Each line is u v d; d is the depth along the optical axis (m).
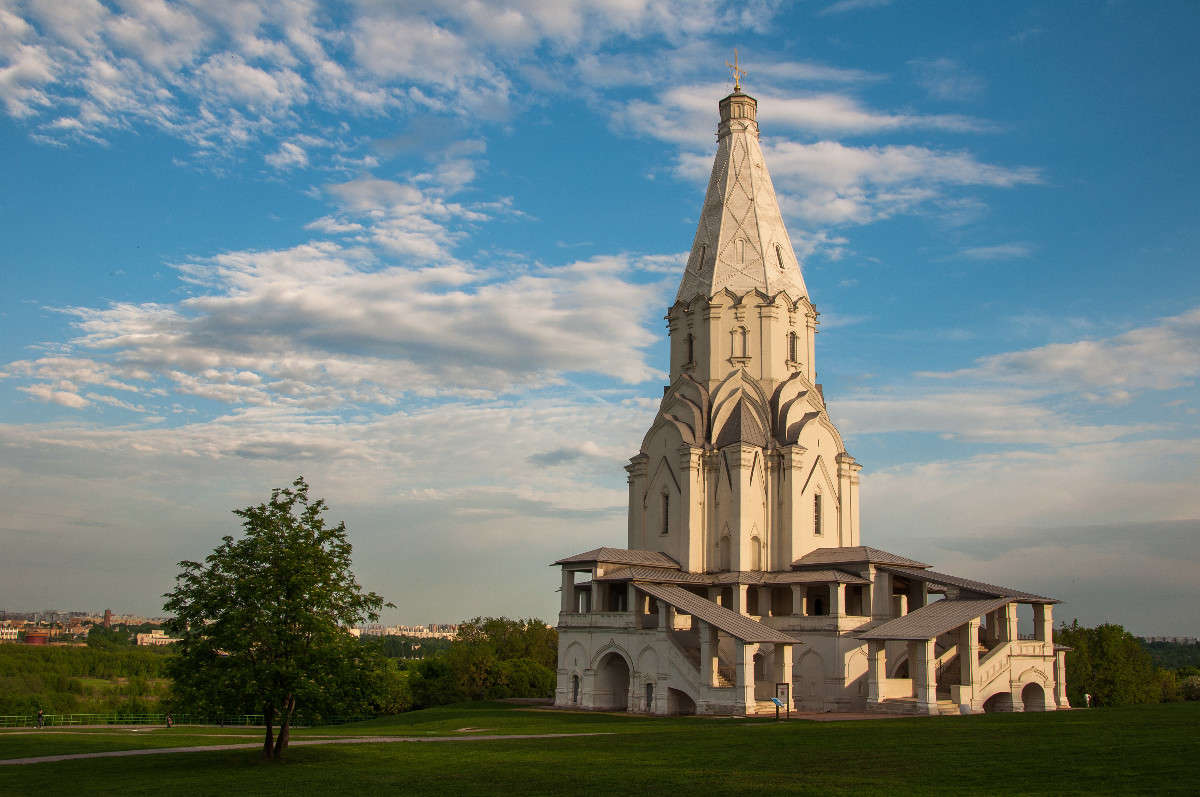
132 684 153.25
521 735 57.38
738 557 83.44
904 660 76.31
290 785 37.91
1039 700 71.06
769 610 81.12
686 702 74.81
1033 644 70.88
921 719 57.38
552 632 136.75
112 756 48.16
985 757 38.69
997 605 69.56
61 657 166.62
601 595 81.44
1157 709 59.03
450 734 59.59
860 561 78.38
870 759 39.56
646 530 90.12
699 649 75.56
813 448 87.75
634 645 76.50
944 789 32.31
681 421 89.69
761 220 94.25
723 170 97.06
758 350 90.44
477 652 118.69
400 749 49.59
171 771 42.56
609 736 54.19
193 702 44.88
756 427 87.50
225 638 44.66
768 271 92.44
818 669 76.12
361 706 47.28
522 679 117.31
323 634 46.22
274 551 46.34
